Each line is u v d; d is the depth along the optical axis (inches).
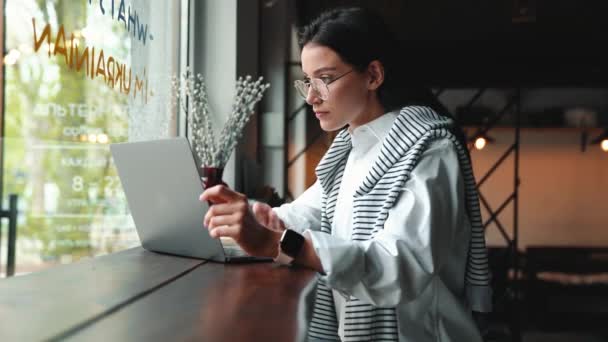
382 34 52.9
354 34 50.8
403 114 50.0
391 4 170.6
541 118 220.5
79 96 67.6
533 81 206.8
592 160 238.1
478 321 53.9
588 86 207.9
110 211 72.2
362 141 55.7
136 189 50.3
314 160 192.5
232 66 104.8
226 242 61.2
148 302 31.3
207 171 52.4
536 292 195.5
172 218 48.2
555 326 182.9
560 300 196.4
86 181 68.4
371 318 48.4
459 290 51.9
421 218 42.1
